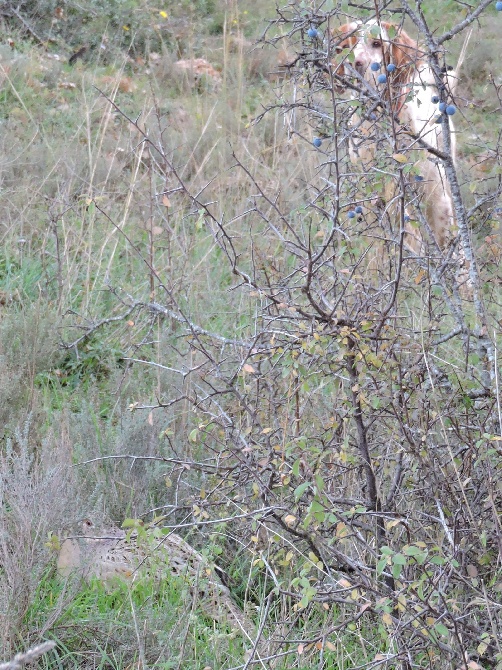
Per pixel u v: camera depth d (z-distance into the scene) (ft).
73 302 19.30
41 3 36.73
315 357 10.74
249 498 11.75
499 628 9.47
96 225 22.00
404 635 9.70
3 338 16.72
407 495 10.93
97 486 12.35
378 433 11.86
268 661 9.89
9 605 10.02
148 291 19.34
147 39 36.91
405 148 11.14
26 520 10.63
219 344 14.85
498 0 10.78
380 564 8.09
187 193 10.97
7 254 20.18
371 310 11.13
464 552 9.93
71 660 10.16
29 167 24.91
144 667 9.43
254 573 11.73
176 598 11.10
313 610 11.18
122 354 17.70
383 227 11.37
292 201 21.88
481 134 27.78
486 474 10.20
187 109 31.01
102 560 11.66
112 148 27.12
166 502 13.39
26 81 30.48
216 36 40.04
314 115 11.57
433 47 11.02
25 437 12.08
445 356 13.62
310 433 12.01
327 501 9.23
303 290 10.28
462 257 12.23
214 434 13.33
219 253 21.52
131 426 14.10
